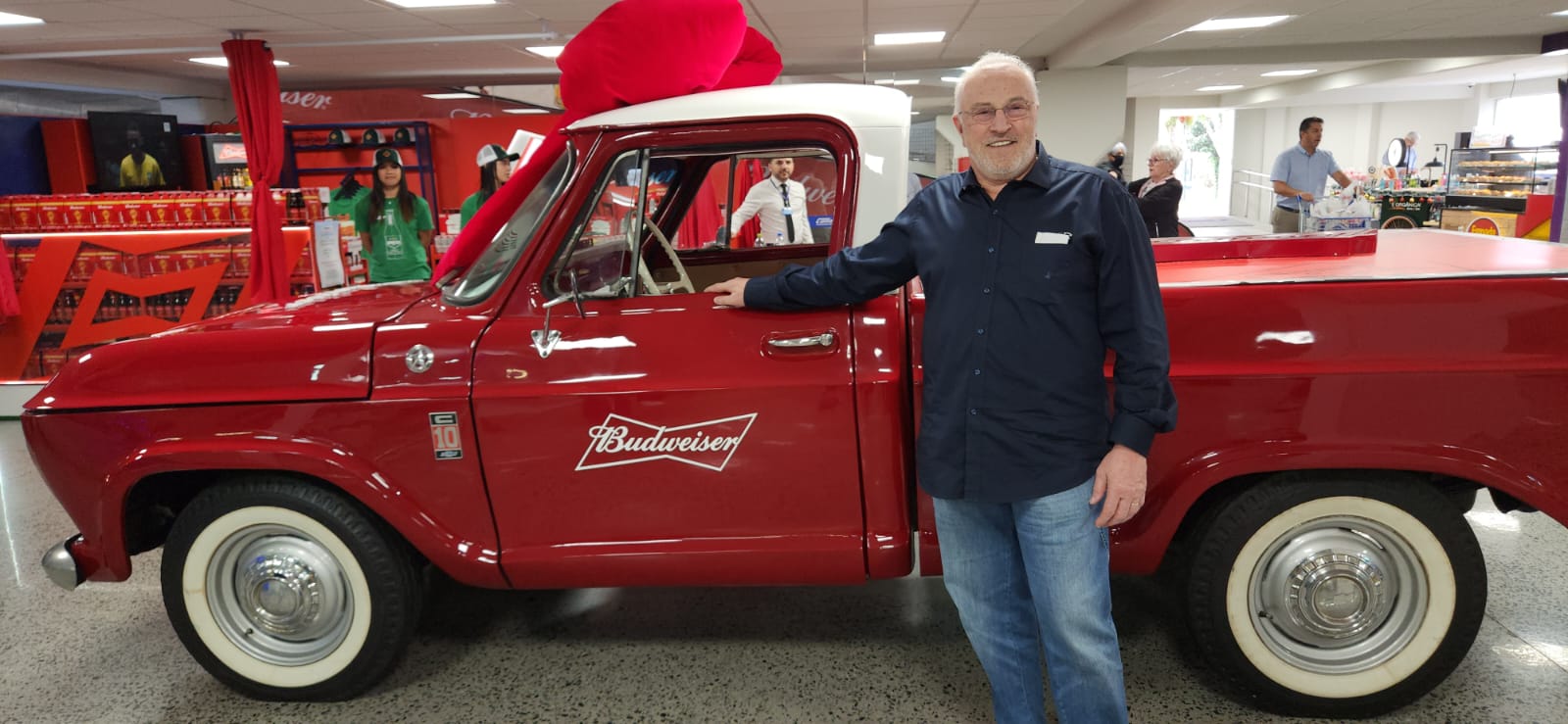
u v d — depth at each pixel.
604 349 2.27
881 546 2.29
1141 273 1.74
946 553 2.03
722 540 2.33
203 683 2.75
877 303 2.24
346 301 2.74
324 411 2.34
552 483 2.33
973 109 1.73
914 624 2.94
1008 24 10.53
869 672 2.65
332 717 2.53
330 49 10.58
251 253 6.74
